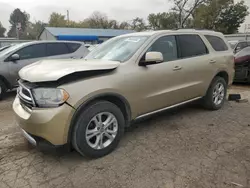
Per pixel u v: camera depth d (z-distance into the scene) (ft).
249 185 8.43
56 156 10.68
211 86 16.10
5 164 10.11
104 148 10.46
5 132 13.61
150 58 11.19
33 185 8.69
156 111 12.85
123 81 10.71
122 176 9.12
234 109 17.25
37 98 9.19
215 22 139.13
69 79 9.38
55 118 8.95
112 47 13.35
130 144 11.71
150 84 11.94
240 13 143.02
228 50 17.71
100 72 10.19
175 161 10.07
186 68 13.85
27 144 11.94
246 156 10.41
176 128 13.67
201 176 9.00
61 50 25.62
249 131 13.19
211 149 11.08
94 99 9.98
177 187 8.42
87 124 9.72
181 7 125.90
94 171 9.48
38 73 9.59
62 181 8.90
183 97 14.11
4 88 21.95
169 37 13.55
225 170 9.36
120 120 10.87
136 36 13.35
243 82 28.48
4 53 22.84
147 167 9.67
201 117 15.47
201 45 15.51
